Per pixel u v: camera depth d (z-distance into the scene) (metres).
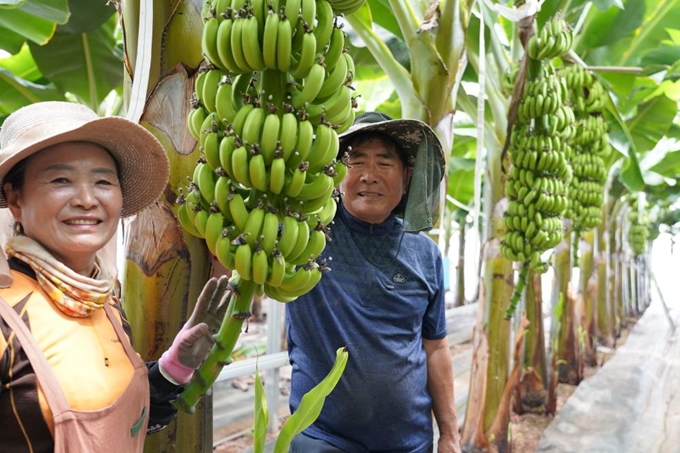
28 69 4.34
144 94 1.33
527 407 5.83
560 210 3.32
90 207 1.12
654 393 6.70
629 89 4.78
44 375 1.02
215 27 1.12
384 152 2.00
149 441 1.55
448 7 2.79
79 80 3.89
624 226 12.74
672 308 17.33
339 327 1.97
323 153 1.10
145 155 1.27
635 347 9.90
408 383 2.02
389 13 3.58
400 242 2.10
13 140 1.12
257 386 1.23
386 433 1.99
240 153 1.05
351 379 1.96
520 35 3.27
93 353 1.12
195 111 1.21
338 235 2.06
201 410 1.61
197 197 1.15
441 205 2.77
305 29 1.06
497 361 4.01
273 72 1.11
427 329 2.26
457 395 6.15
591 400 6.27
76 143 1.13
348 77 1.21
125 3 1.58
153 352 1.56
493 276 4.02
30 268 1.12
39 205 1.10
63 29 3.41
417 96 2.87
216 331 1.24
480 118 2.51
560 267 6.80
